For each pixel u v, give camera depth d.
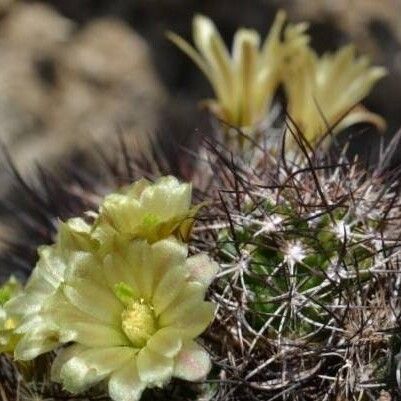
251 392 0.58
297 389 0.58
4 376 0.61
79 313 0.57
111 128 0.92
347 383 0.58
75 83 0.95
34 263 0.66
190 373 0.56
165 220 0.57
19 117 0.91
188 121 0.96
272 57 0.70
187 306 0.56
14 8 0.98
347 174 0.61
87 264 0.57
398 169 0.62
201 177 0.65
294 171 0.62
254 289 0.59
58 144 0.91
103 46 0.97
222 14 1.00
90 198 0.66
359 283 0.58
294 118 0.70
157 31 1.01
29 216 0.68
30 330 0.57
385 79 0.98
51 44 0.96
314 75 0.70
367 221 0.60
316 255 0.59
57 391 0.59
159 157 0.67
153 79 0.98
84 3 1.02
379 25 0.99
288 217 0.59
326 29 0.98
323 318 0.58
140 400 0.58
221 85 0.70
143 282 0.57
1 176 0.85
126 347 0.57
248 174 0.62
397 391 0.58
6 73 0.93
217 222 0.60
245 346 0.58
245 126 0.70
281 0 0.99
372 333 0.58
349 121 0.71
